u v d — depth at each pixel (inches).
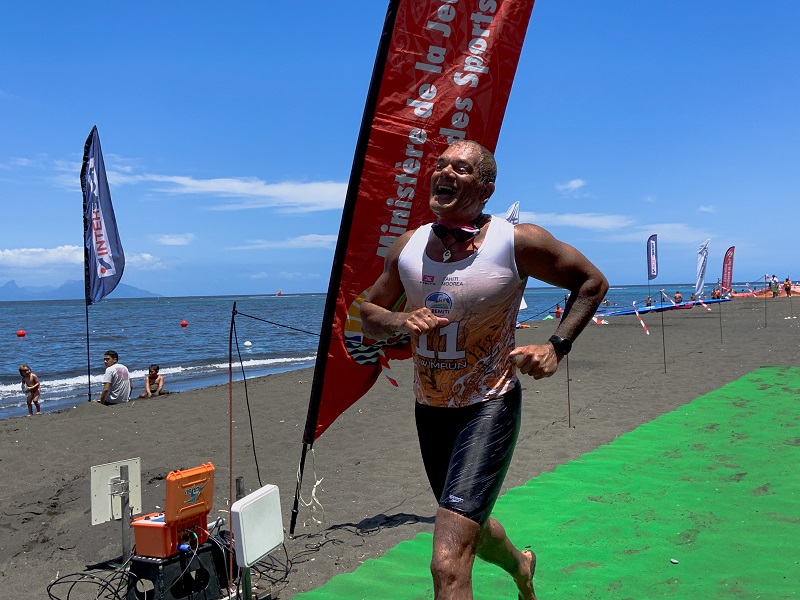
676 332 874.1
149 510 232.2
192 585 151.2
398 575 166.2
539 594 151.3
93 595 163.8
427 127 191.0
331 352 196.4
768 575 153.0
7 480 277.0
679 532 184.5
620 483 233.8
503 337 97.8
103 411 444.8
